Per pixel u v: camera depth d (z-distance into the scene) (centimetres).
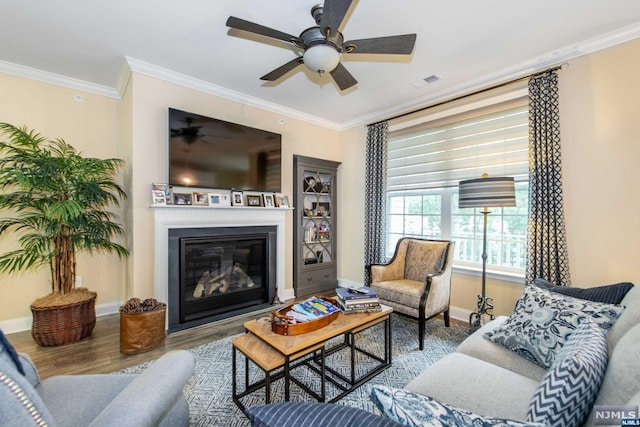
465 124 332
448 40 246
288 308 207
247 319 329
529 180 271
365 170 437
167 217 291
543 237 260
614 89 237
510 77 295
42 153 256
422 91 346
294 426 63
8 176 236
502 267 305
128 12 212
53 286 267
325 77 313
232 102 352
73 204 237
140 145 285
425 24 225
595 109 245
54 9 207
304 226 428
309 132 436
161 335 258
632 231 229
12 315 286
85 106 321
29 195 248
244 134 351
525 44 252
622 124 233
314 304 215
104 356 238
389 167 412
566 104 260
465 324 314
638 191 227
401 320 326
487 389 127
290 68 220
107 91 333
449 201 350
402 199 406
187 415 143
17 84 286
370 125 419
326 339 180
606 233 240
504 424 68
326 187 459
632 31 227
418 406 74
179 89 310
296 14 216
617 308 139
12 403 62
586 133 249
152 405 94
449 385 131
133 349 241
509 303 294
